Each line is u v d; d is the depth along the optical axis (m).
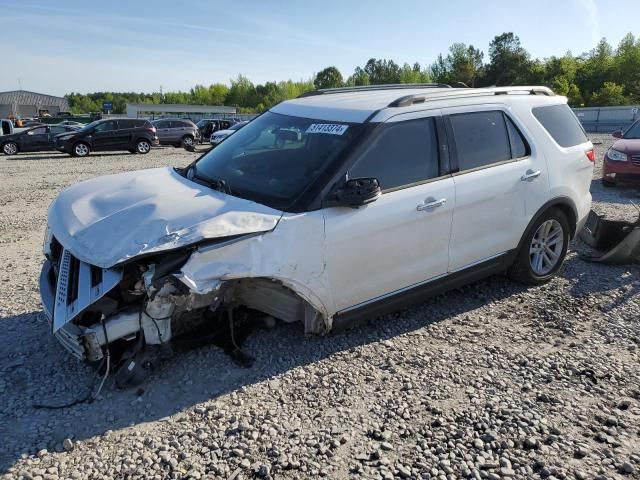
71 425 3.10
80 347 3.25
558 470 2.78
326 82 117.00
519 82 79.88
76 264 3.39
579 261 5.98
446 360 3.88
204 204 3.56
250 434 3.04
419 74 101.56
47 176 14.90
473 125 4.52
